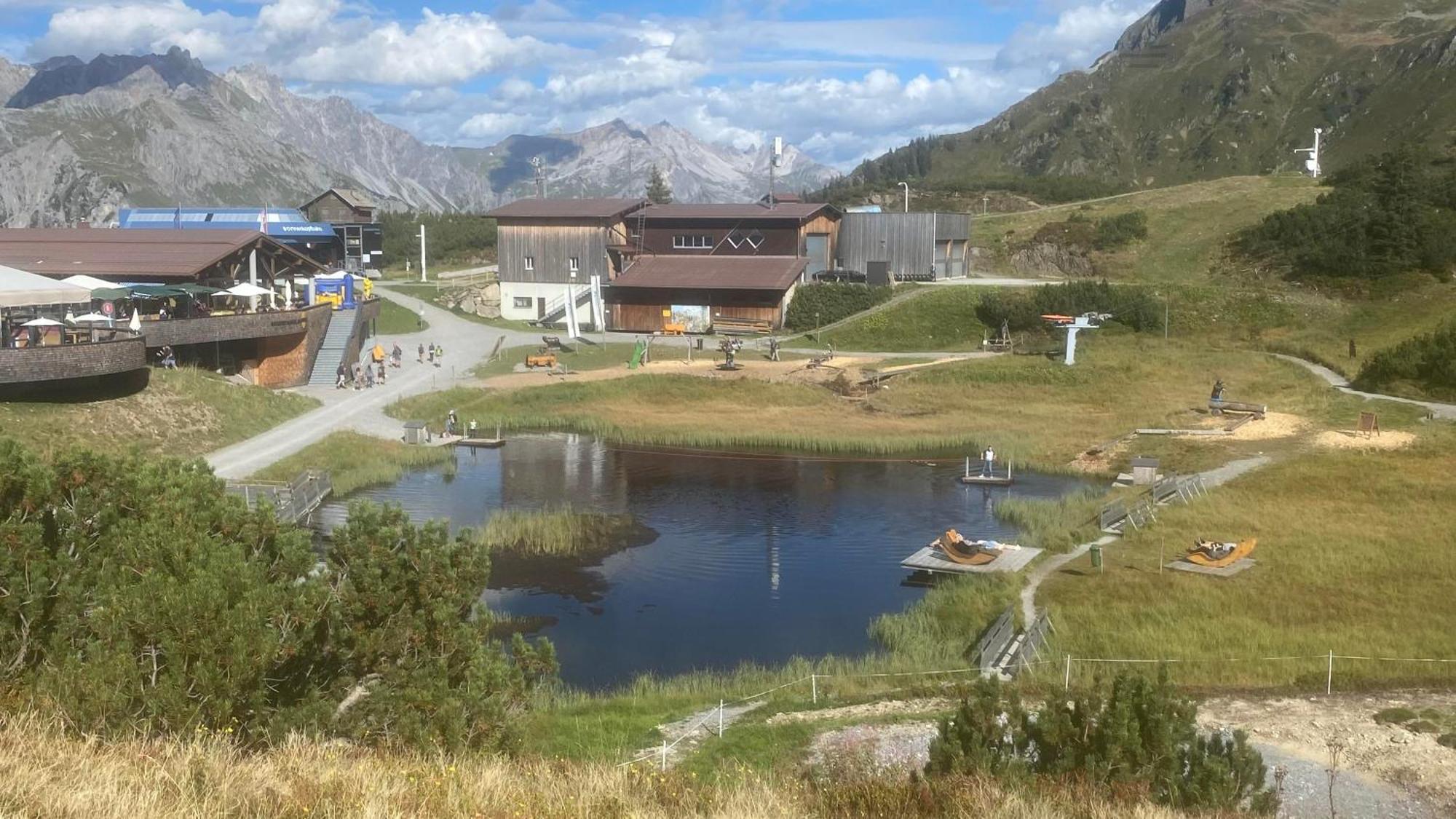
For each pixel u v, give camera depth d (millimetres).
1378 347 76562
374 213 129500
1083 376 74062
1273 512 43406
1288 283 92250
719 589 39156
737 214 100812
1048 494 52656
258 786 12797
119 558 19484
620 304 98500
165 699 15258
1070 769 18062
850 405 72000
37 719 14531
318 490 48844
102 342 50906
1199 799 17297
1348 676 27688
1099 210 120375
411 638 19766
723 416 69625
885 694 27891
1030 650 30016
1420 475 47469
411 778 14133
